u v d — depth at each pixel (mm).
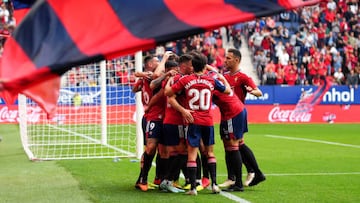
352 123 44000
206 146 12586
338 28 54000
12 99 5152
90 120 30328
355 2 55875
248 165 13625
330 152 22609
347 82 47312
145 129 13484
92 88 30391
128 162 18719
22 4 5871
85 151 22047
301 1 5047
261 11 5016
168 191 12820
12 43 4938
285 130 35781
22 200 11805
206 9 5055
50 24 4973
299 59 50625
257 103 44125
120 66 27844
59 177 15180
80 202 11539
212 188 12633
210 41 49500
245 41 52062
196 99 12047
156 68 13148
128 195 12336
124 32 4945
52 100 4965
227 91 12422
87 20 5000
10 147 24031
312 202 11742
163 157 13375
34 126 29562
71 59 4797
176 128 12750
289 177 15594
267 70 47219
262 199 11977
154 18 4996
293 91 44625
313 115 44750
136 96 19688
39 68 4750
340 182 14688
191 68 12156
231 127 12812
